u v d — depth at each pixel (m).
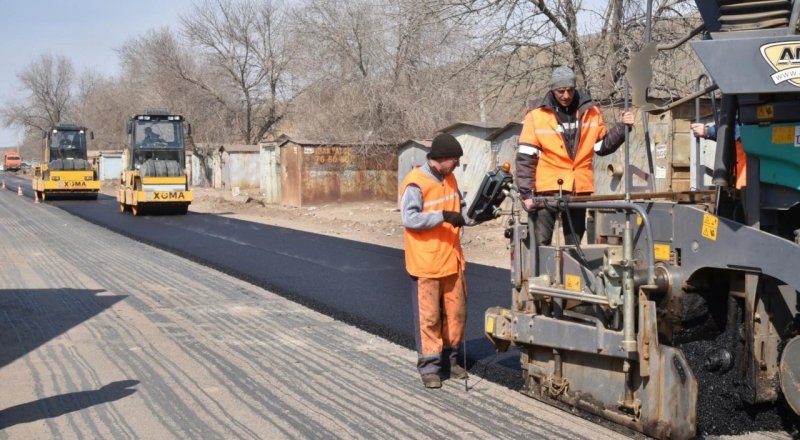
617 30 16.20
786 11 4.32
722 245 4.54
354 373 6.56
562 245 5.69
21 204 32.72
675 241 4.80
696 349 4.94
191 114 46.03
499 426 5.23
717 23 4.62
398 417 5.45
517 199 6.02
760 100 4.44
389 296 9.77
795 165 4.34
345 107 29.00
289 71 42.28
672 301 4.81
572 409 5.46
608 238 5.48
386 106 28.08
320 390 6.09
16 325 8.56
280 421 5.41
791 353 4.52
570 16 17.19
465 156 20.34
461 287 6.32
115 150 62.66
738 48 4.22
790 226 4.58
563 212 5.69
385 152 28.28
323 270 12.07
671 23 15.67
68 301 9.97
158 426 5.34
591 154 5.91
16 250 15.73
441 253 6.15
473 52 18.30
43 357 7.19
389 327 8.08
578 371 5.38
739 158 4.73
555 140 5.80
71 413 5.62
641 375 4.76
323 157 27.86
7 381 6.43
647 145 5.31
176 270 12.66
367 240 17.05
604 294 5.00
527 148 5.82
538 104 5.87
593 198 5.33
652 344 4.73
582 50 17.31
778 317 4.69
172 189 24.86
